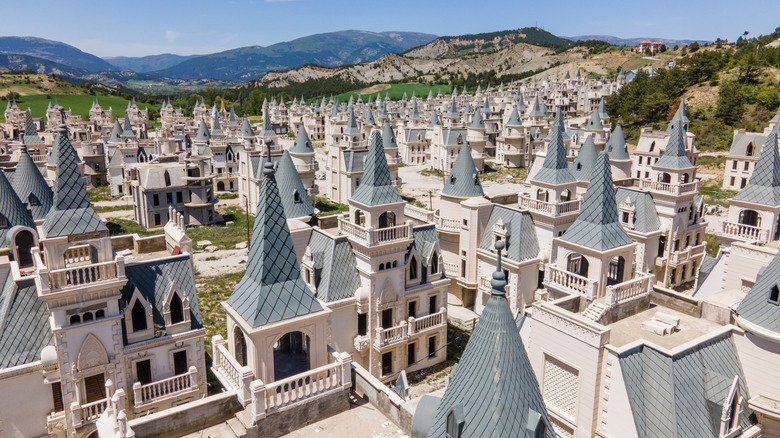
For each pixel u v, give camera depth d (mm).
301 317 23375
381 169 43500
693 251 64750
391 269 43812
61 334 31250
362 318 44312
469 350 17812
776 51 193750
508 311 17453
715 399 24719
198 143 141500
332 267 43344
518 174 154625
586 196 35469
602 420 25828
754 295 27406
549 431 17203
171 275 37375
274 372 25656
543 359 29109
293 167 53406
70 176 30438
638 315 31641
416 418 21109
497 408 16562
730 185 115438
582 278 32969
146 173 94875
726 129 149375
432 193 129875
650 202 61000
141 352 34750
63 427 32719
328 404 24203
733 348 27516
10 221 38062
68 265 33312
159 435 22047
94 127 193375
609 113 195375
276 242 23516
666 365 24703
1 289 36438
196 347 37031
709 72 181375
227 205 115938
